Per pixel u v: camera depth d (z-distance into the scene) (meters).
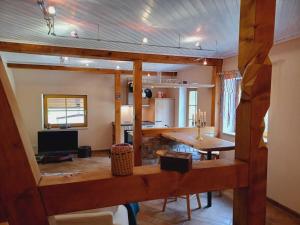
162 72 7.29
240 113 1.39
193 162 1.34
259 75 1.32
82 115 7.39
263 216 1.41
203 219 3.28
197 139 4.21
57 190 1.00
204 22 2.78
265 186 1.39
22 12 2.48
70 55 4.07
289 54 3.45
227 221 3.22
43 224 0.99
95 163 6.21
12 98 0.97
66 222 2.07
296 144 3.36
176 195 1.21
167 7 2.33
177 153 1.28
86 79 7.25
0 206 0.94
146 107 7.87
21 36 3.39
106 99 7.50
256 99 1.33
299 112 3.31
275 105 3.69
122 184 1.11
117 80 6.78
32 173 0.96
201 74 6.01
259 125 1.34
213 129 5.19
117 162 1.10
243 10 1.38
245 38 1.36
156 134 5.02
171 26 2.95
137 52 4.49
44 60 5.41
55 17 2.60
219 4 2.25
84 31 3.16
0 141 0.91
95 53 4.19
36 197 0.97
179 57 4.80
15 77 6.51
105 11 2.43
